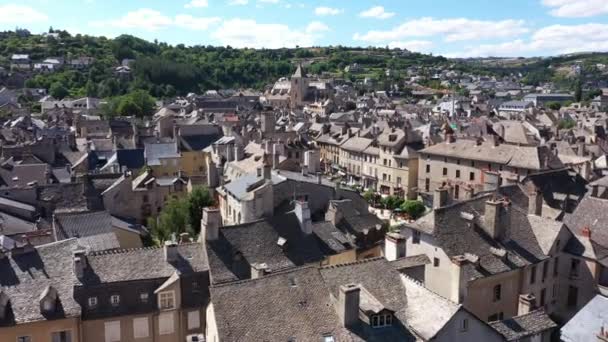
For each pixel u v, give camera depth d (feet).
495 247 186.80
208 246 181.27
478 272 173.88
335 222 222.48
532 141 470.39
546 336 144.56
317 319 135.74
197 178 341.00
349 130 539.29
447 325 129.90
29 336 150.51
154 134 515.91
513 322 142.00
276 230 198.29
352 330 132.98
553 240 193.06
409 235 192.95
